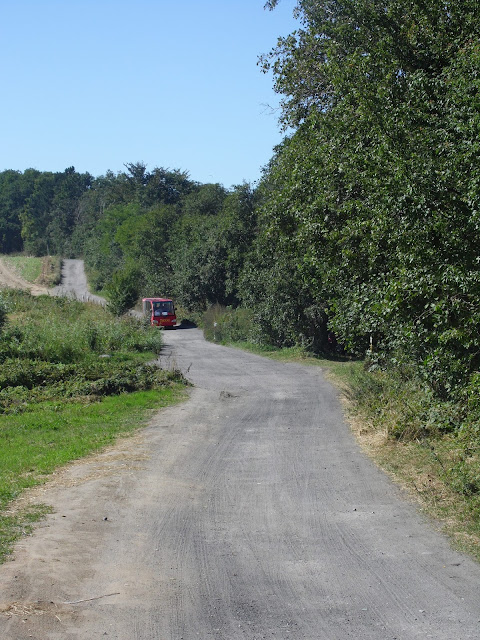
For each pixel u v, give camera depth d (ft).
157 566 19.19
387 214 33.81
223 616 15.83
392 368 47.96
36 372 62.75
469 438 30.81
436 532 21.98
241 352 107.55
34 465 32.65
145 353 95.35
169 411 51.21
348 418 46.09
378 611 16.07
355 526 22.99
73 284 285.84
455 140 33.22
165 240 218.18
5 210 473.67
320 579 18.24
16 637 14.38
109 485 28.50
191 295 177.17
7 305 101.76
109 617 15.67
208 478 30.42
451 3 40.14
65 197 474.90
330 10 59.88
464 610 15.99
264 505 25.90
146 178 381.40
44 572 18.28
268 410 51.49
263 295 110.32
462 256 28.99
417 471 29.63
